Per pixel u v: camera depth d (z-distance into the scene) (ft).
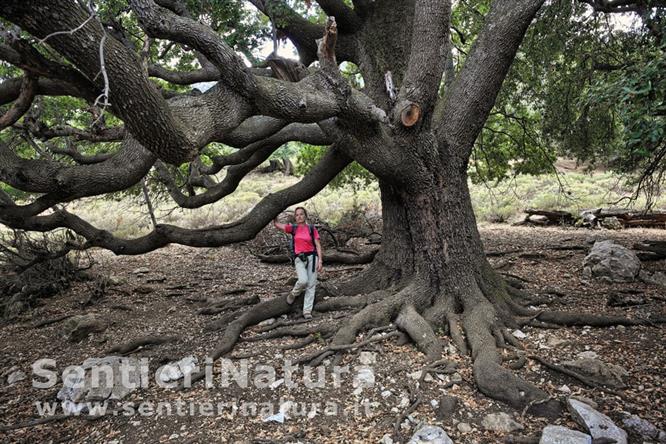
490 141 38.17
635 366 14.15
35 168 13.46
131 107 9.22
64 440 13.25
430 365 14.73
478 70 18.61
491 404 12.74
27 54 9.41
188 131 10.46
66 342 21.63
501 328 17.22
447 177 19.30
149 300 28.17
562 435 10.53
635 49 22.76
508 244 38.24
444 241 19.27
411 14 22.41
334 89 14.46
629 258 24.02
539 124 37.68
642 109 11.41
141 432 12.96
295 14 23.11
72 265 33.71
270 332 19.17
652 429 10.99
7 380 17.75
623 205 55.47
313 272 20.29
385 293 20.44
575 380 13.67
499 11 18.38
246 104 12.00
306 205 66.54
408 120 16.75
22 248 31.09
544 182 76.13
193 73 21.22
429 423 11.95
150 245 23.91
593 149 34.99
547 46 30.76
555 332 17.40
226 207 66.39
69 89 12.84
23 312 27.25
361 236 46.32
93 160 21.03
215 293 28.76
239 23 19.62
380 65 22.24
